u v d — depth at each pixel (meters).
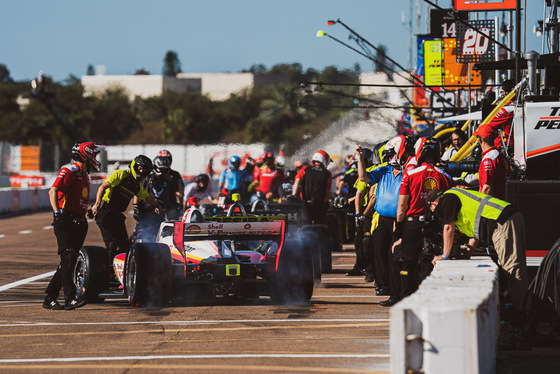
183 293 42.22
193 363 24.70
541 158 35.12
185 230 37.97
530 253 30.70
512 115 43.31
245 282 39.19
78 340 29.05
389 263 36.91
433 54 80.88
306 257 38.06
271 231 38.47
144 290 36.59
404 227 34.59
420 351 19.36
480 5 60.47
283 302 38.09
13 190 137.88
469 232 29.03
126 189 41.81
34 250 71.44
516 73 45.19
